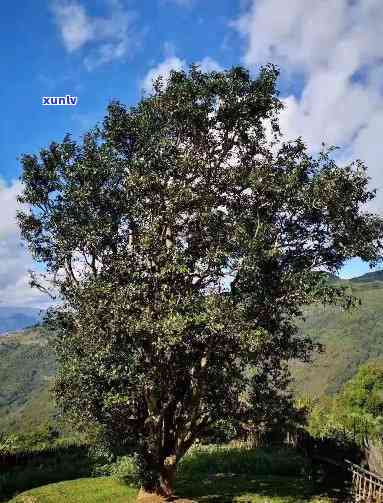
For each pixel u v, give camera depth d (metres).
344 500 16.97
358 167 15.52
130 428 16.25
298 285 15.09
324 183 15.04
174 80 16.78
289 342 17.30
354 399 44.28
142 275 14.88
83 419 15.71
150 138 16.59
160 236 15.41
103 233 15.82
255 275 14.91
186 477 20.58
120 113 16.83
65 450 26.14
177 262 14.58
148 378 14.85
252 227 15.79
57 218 16.91
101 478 20.08
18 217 17.36
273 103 17.02
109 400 14.16
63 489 18.42
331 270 16.44
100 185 16.42
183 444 16.86
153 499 15.90
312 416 38.44
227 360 15.98
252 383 17.22
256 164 17.12
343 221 15.52
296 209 15.47
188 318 13.52
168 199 15.45
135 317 14.18
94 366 14.49
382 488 15.32
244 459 22.92
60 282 17.42
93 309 14.65
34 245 17.47
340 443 20.50
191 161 15.79
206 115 16.53
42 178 17.11
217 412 16.80
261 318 15.62
